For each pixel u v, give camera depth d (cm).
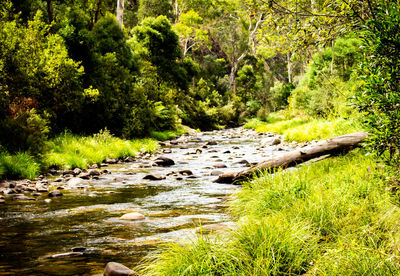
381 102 329
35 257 392
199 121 4512
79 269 357
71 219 555
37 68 1455
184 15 5134
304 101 3150
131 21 5575
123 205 656
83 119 1798
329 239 380
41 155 1066
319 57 2570
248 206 539
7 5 1530
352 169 630
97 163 1280
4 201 677
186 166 1243
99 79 1914
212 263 313
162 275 315
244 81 6731
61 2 2752
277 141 1972
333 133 1457
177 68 3688
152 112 2373
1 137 1026
